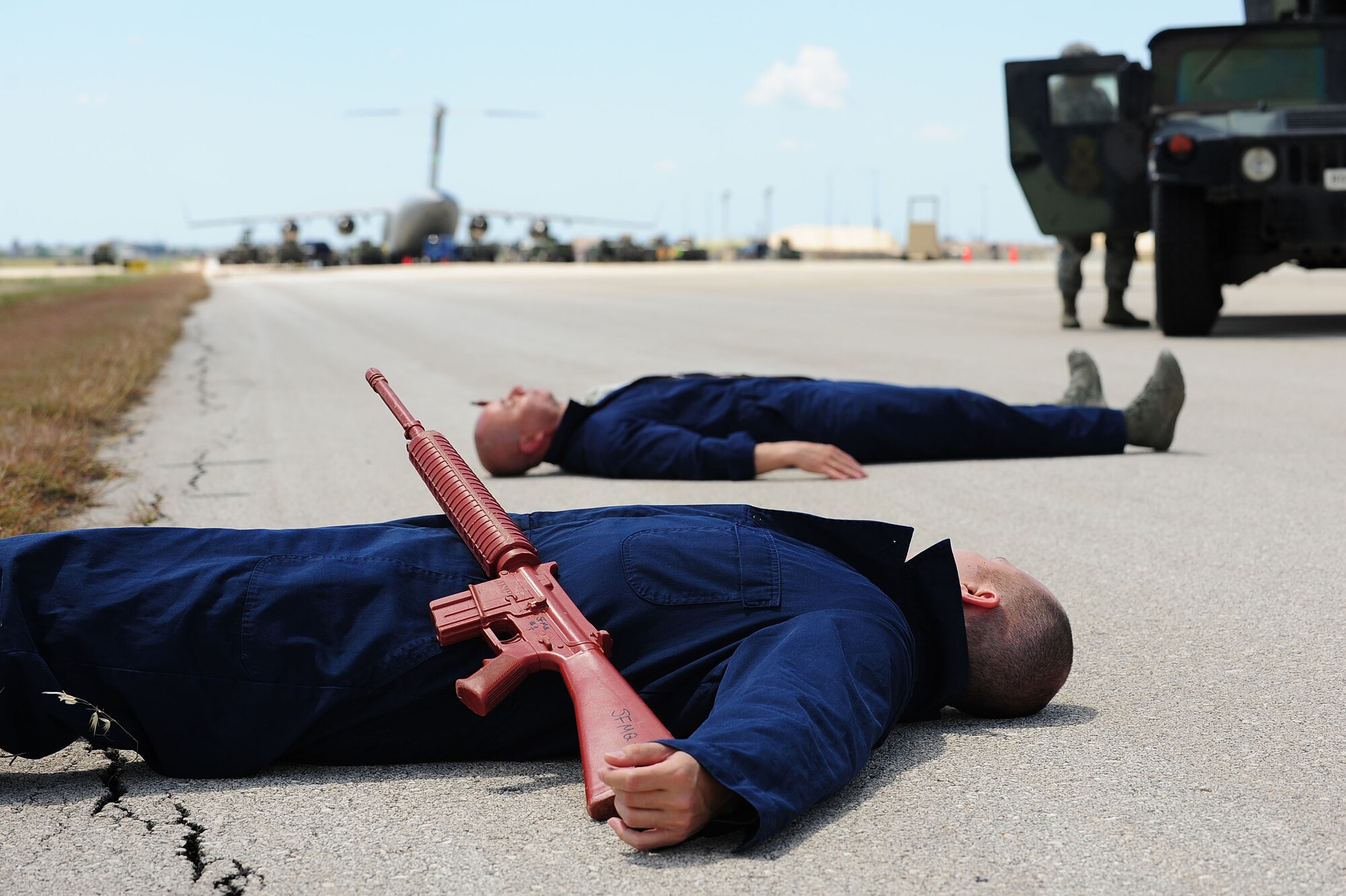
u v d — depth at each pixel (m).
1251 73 11.25
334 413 8.25
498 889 1.92
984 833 2.08
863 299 21.28
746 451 5.30
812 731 2.03
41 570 2.24
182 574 2.29
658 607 2.30
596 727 2.08
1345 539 4.23
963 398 5.66
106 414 8.16
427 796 2.27
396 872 1.98
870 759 2.41
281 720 2.28
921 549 4.14
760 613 2.29
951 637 2.46
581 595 2.33
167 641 2.24
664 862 1.99
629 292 26.41
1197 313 11.42
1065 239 13.18
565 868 1.98
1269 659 3.03
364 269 64.44
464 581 2.39
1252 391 8.09
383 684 2.29
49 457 6.00
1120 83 11.20
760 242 84.50
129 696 2.23
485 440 5.59
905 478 5.38
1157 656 3.07
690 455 5.34
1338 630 3.25
